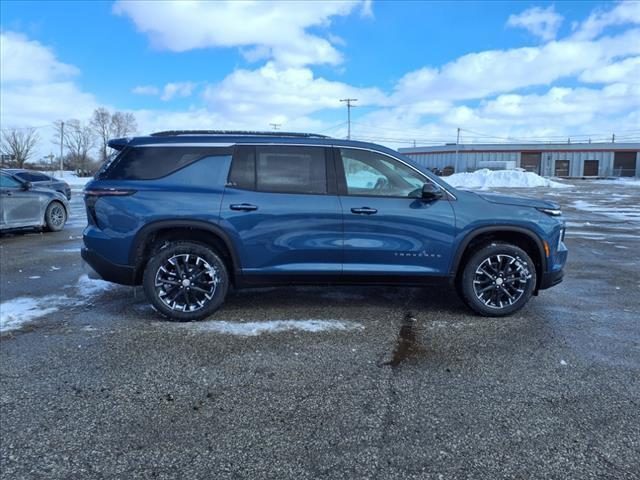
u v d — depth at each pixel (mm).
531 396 3209
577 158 63344
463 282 4738
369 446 2654
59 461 2527
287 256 4555
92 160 83812
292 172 4582
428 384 3369
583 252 8562
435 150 71938
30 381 3404
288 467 2480
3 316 4797
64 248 8852
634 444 2680
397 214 4539
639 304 5309
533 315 4891
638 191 29594
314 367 3639
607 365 3693
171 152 4562
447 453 2596
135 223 4434
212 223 4449
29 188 10422
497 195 5000
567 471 2453
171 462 2523
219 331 4375
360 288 5875
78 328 4465
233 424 2869
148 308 5066
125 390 3279
